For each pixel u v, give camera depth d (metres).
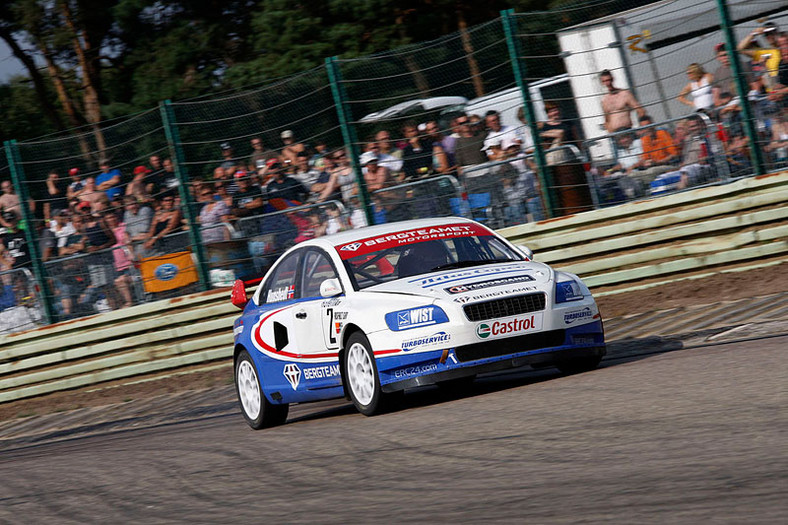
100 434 38.25
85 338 49.97
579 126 46.62
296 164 48.31
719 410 20.30
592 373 28.25
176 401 42.88
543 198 46.12
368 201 47.50
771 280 39.38
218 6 89.88
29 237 50.50
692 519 12.98
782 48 42.34
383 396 27.17
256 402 32.09
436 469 19.30
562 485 16.27
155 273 49.38
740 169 43.38
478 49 46.88
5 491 26.08
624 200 45.34
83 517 20.81
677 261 42.69
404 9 81.00
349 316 27.97
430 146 47.59
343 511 16.97
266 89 48.41
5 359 51.28
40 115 101.75
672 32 45.78
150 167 49.19
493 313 26.58
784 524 12.07
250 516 17.92
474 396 28.25
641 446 18.23
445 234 30.75
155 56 91.00
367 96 47.59
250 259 48.50
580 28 46.56
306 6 80.50
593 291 44.38
